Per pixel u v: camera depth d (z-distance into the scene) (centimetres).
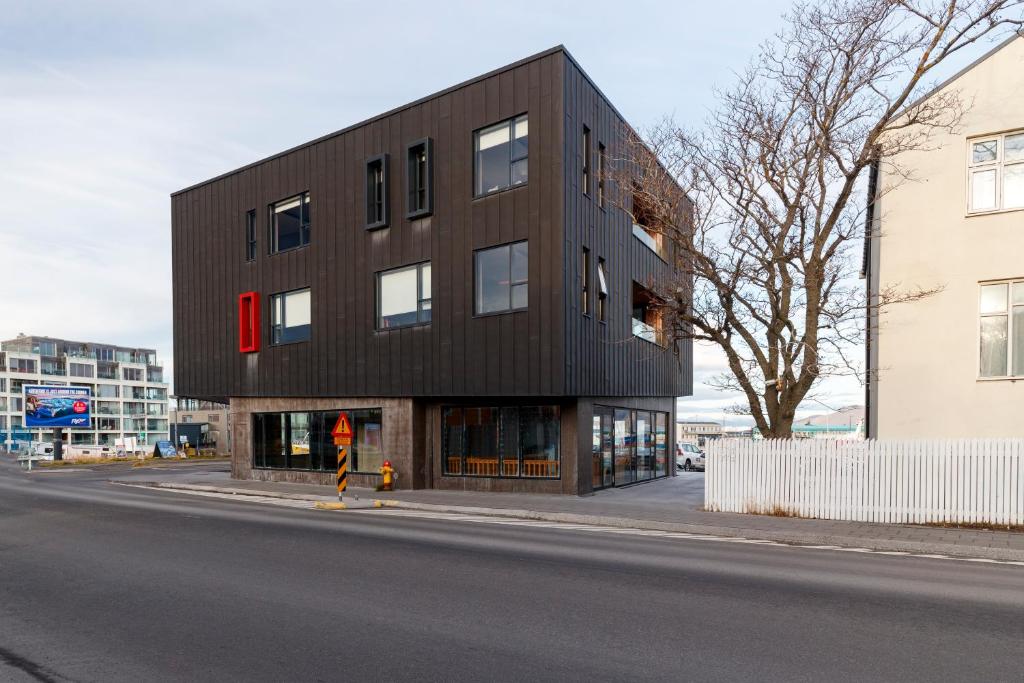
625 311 2209
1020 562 976
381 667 508
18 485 2555
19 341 11656
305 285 2328
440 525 1314
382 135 2125
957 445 1247
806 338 1449
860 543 1110
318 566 872
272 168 2461
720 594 728
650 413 2648
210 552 977
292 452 2403
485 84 1898
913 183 1443
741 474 1446
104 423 11781
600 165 1980
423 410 2075
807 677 490
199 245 2736
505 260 1844
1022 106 1355
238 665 514
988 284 1381
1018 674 499
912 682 483
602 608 669
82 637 583
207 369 2680
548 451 1914
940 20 1309
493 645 558
